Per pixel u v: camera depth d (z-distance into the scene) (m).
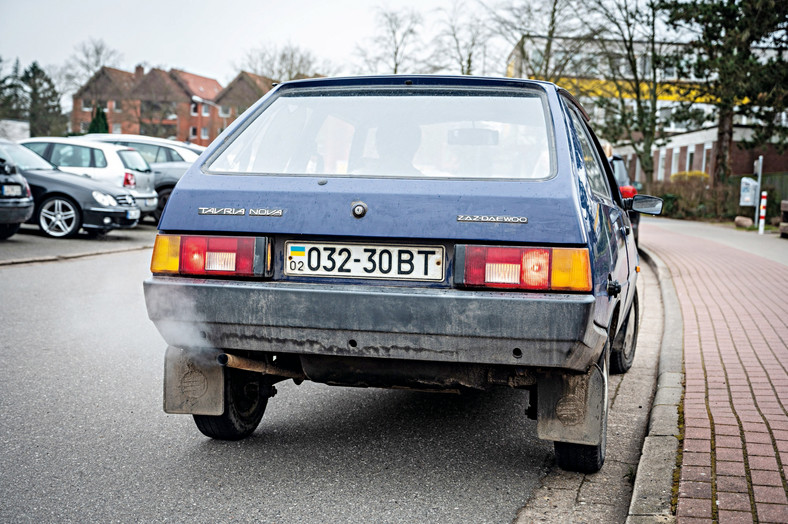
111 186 15.95
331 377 3.69
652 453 3.87
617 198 5.18
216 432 4.23
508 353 3.26
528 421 4.88
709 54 32.31
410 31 49.09
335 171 3.72
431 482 3.80
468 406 5.20
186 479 3.76
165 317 3.53
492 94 3.93
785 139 30.42
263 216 3.46
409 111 3.89
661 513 3.19
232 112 82.44
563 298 3.19
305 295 3.37
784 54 30.75
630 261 5.36
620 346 5.95
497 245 3.29
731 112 32.03
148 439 4.34
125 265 12.35
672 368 5.80
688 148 51.78
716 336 7.06
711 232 24.28
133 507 3.41
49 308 8.31
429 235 3.31
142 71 90.69
